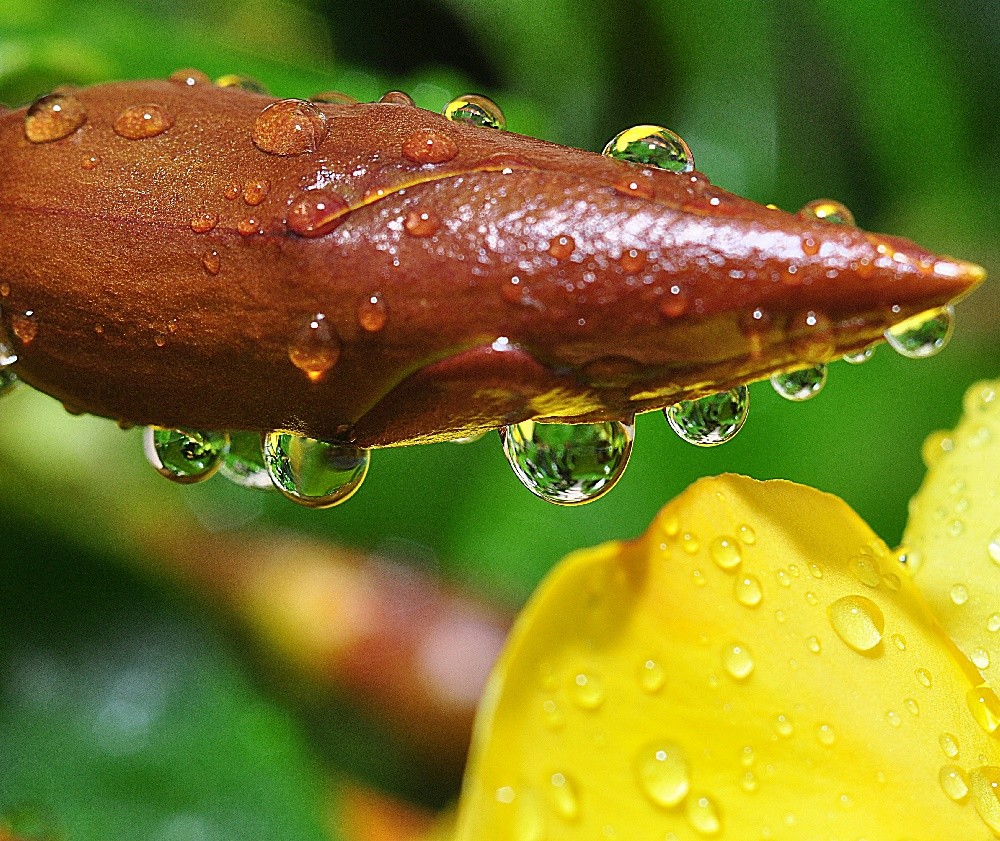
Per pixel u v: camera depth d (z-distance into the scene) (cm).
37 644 15
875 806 12
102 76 15
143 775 14
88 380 11
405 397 11
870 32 16
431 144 11
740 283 10
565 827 12
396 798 15
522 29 16
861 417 16
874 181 17
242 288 11
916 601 12
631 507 16
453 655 15
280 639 16
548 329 11
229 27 16
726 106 16
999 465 12
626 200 11
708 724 12
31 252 11
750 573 12
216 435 12
